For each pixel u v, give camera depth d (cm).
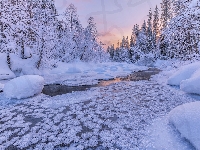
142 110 616
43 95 862
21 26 1456
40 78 890
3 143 423
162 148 377
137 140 415
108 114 587
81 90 972
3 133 472
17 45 1548
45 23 1611
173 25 1012
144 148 382
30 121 550
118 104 693
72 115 589
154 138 418
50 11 1617
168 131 442
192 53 1040
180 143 387
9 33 1427
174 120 448
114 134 450
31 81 836
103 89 989
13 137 451
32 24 1559
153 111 604
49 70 1752
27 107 683
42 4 1599
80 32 2816
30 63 1619
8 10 1395
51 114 602
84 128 490
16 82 800
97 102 731
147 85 1074
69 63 2262
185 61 1080
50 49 1672
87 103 723
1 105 707
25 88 798
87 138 436
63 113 608
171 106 646
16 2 1460
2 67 1420
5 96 793
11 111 642
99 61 2958
